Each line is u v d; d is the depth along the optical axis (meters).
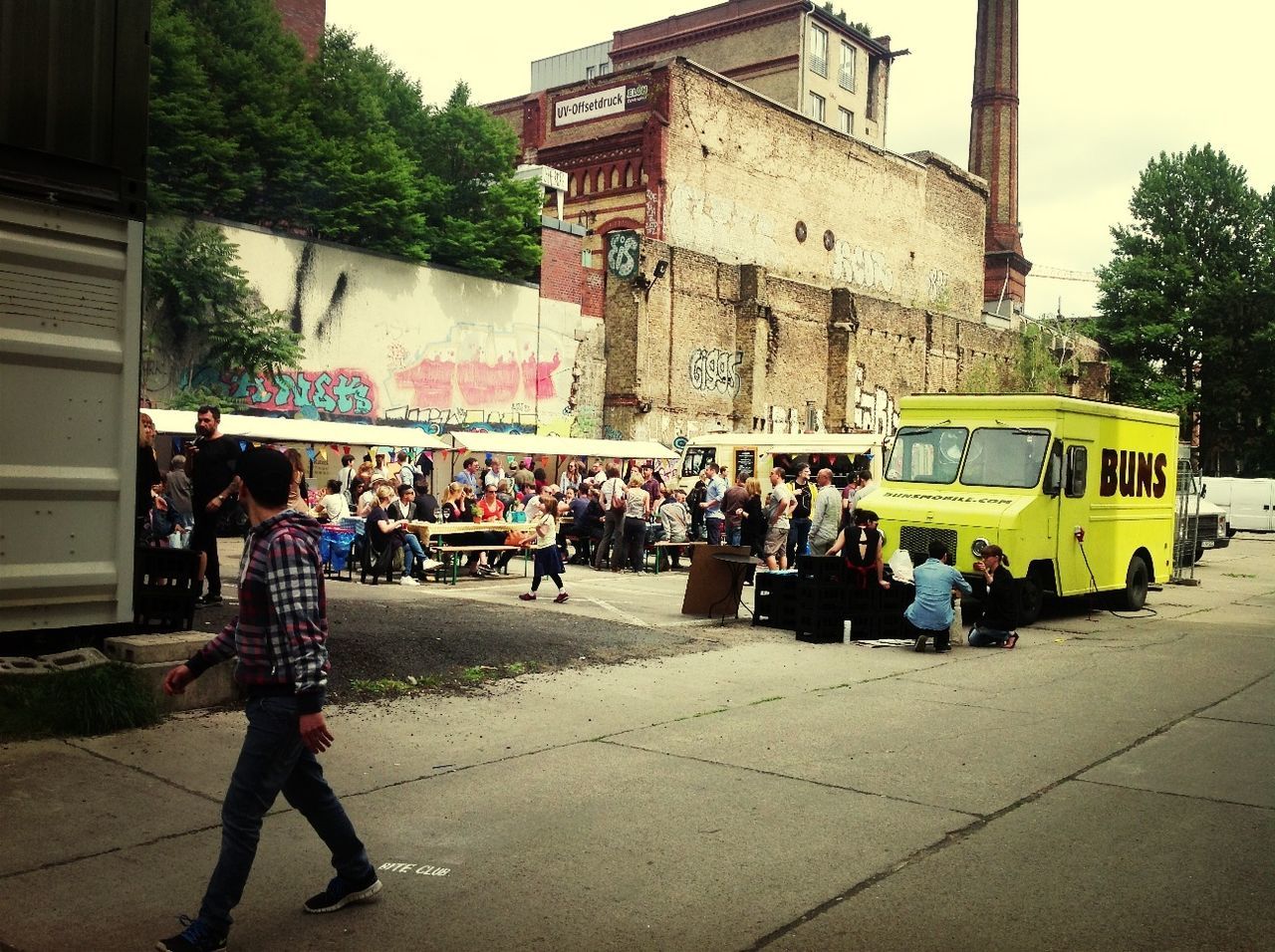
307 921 4.06
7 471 6.34
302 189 26.33
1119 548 15.73
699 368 36.81
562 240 32.88
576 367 33.47
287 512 3.86
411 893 4.37
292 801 4.05
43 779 5.51
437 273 28.94
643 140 39.25
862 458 26.81
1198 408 53.31
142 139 7.00
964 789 6.16
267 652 3.81
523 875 4.61
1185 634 13.47
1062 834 5.39
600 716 7.67
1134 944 4.09
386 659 8.85
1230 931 4.22
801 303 40.97
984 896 4.53
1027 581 14.10
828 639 11.64
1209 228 53.72
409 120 32.16
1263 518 41.69
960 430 14.66
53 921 3.95
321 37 30.17
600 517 20.12
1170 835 5.40
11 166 6.39
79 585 6.67
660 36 59.75
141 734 6.41
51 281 6.58
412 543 15.73
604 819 5.41
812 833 5.29
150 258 22.59
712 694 8.62
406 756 6.41
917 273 52.34
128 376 6.92
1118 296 54.78
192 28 24.53
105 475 6.79
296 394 25.52
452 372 29.42
